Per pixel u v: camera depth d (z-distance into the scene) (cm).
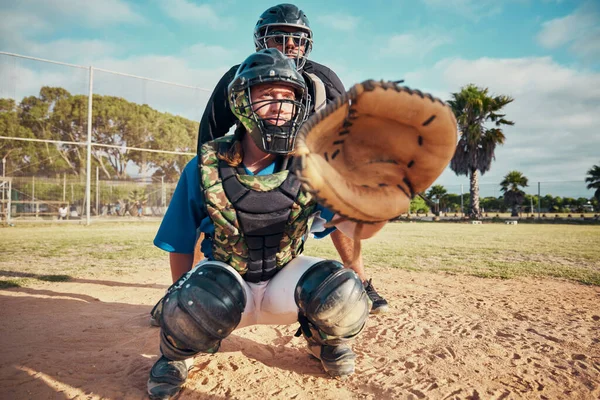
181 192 223
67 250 908
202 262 211
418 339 298
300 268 210
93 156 2577
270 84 184
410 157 145
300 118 191
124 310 385
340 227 203
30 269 628
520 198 4347
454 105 3403
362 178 145
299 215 200
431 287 505
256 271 207
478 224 2819
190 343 185
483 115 3338
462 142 3381
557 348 277
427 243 1188
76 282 527
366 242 1229
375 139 146
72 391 209
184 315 181
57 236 1320
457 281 547
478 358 258
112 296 448
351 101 133
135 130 2636
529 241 1260
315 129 129
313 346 236
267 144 185
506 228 2195
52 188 2452
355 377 229
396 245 1113
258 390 212
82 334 304
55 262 716
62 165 2452
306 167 118
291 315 214
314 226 226
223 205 188
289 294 207
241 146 197
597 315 368
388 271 636
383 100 129
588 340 294
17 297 430
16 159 2270
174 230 224
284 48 355
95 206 2611
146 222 2469
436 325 336
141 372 233
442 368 242
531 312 379
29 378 224
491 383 221
